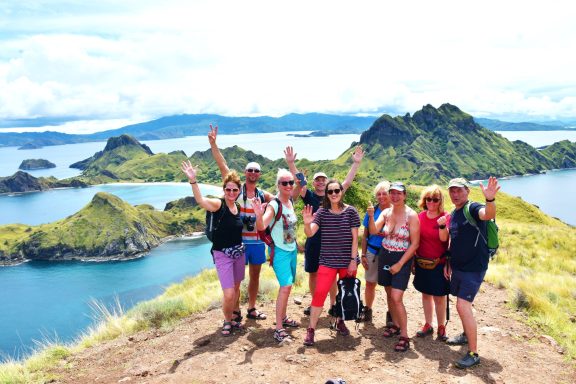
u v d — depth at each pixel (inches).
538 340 288.2
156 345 299.4
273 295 391.2
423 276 270.5
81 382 251.1
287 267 279.9
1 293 6815.9
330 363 241.3
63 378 262.4
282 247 276.7
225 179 275.0
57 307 5846.5
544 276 515.2
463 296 244.5
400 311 261.1
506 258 669.9
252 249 303.9
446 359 249.8
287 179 273.0
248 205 298.7
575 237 847.7
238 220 281.1
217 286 520.4
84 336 366.3
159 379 234.8
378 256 280.5
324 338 279.7
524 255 705.0
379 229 288.8
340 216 263.3
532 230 985.5
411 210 261.6
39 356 311.0
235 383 220.8
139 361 272.8
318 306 266.7
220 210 274.8
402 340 260.2
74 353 316.8
